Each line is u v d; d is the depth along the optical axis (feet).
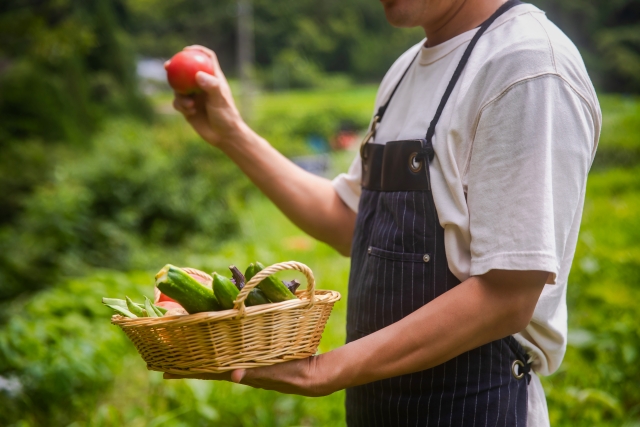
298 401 11.73
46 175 37.17
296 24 261.24
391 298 5.22
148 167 31.50
